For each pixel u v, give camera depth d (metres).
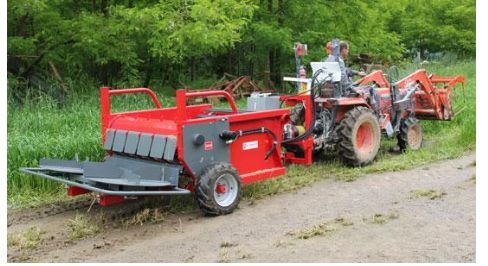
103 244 5.89
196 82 17.12
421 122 11.80
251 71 18.52
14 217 6.84
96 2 13.73
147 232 6.25
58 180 6.44
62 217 6.81
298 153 8.65
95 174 6.32
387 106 9.54
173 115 7.88
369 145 8.94
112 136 7.20
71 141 8.39
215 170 6.64
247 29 14.79
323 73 8.72
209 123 6.74
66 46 13.02
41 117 10.16
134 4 13.07
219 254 5.50
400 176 8.34
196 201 7.13
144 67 15.48
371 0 17.33
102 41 12.36
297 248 5.55
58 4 13.01
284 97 8.73
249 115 7.17
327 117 8.80
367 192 7.56
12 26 12.61
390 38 19.16
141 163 6.93
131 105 12.27
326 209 6.88
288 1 15.95
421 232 5.88
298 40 15.80
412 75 10.20
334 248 5.51
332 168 8.78
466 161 9.12
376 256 5.25
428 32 26.98
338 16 16.42
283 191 7.71
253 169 7.39
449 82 10.98
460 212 6.50
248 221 6.52
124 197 6.66
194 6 10.95
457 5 26.97
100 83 14.36
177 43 12.08
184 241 5.94
